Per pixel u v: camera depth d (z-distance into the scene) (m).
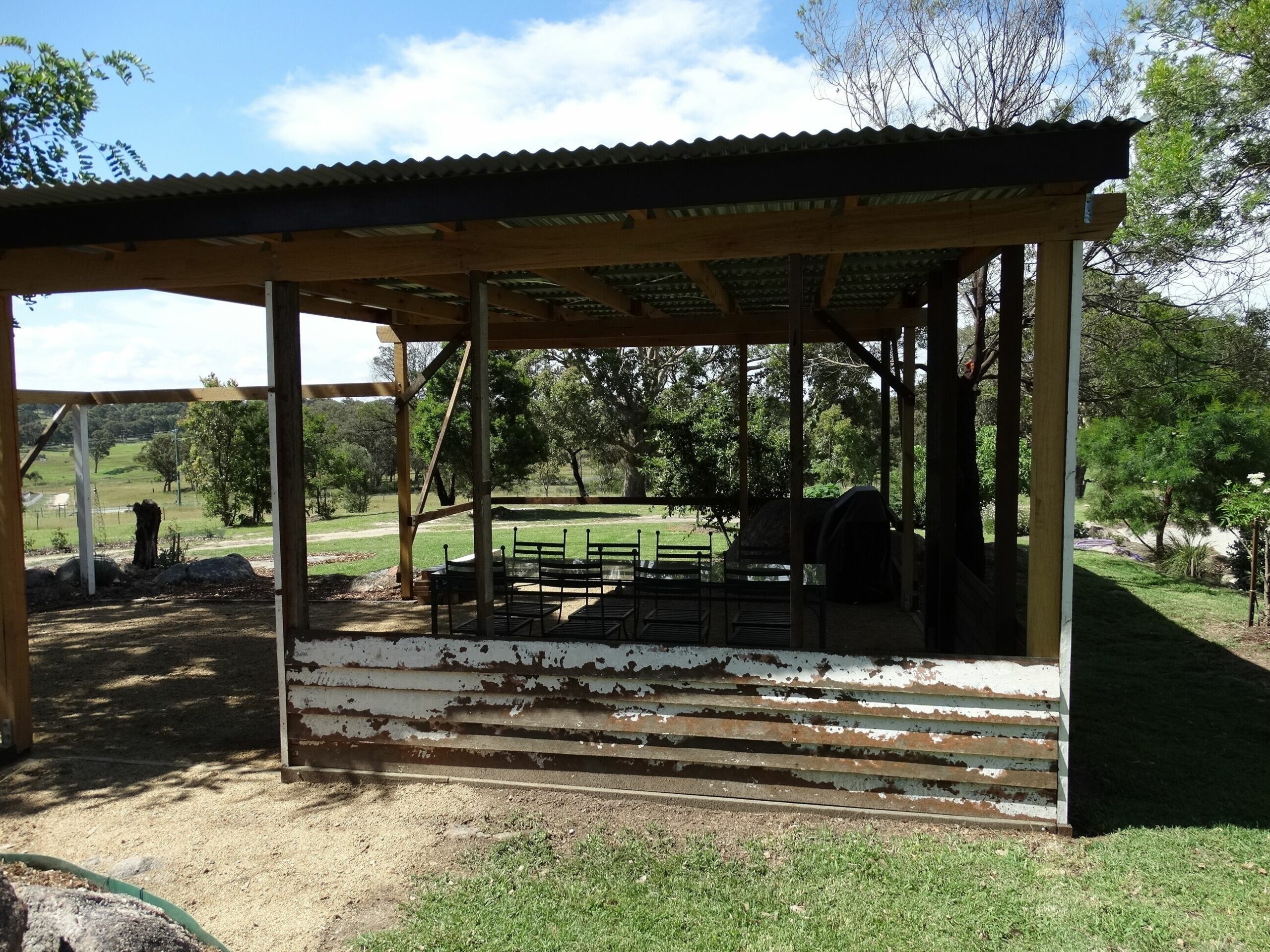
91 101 8.63
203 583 10.89
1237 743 4.77
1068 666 3.57
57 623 8.55
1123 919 2.99
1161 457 10.66
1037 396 3.61
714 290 5.96
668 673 3.95
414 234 4.33
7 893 1.96
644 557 10.17
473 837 3.68
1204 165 11.54
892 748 3.76
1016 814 3.67
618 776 4.05
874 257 5.45
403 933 2.97
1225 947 2.82
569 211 3.67
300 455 4.41
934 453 6.28
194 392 9.50
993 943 2.87
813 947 2.86
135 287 4.50
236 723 5.30
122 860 3.53
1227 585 10.28
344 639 4.32
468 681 4.20
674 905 3.12
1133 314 11.87
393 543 15.31
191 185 3.84
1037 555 3.66
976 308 10.48
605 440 23.58
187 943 2.34
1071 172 3.29
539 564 6.21
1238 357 12.75
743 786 3.92
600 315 8.66
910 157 3.37
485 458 4.39
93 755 4.79
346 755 4.36
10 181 8.16
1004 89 11.92
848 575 8.20
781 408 20.50
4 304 4.70
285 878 3.37
